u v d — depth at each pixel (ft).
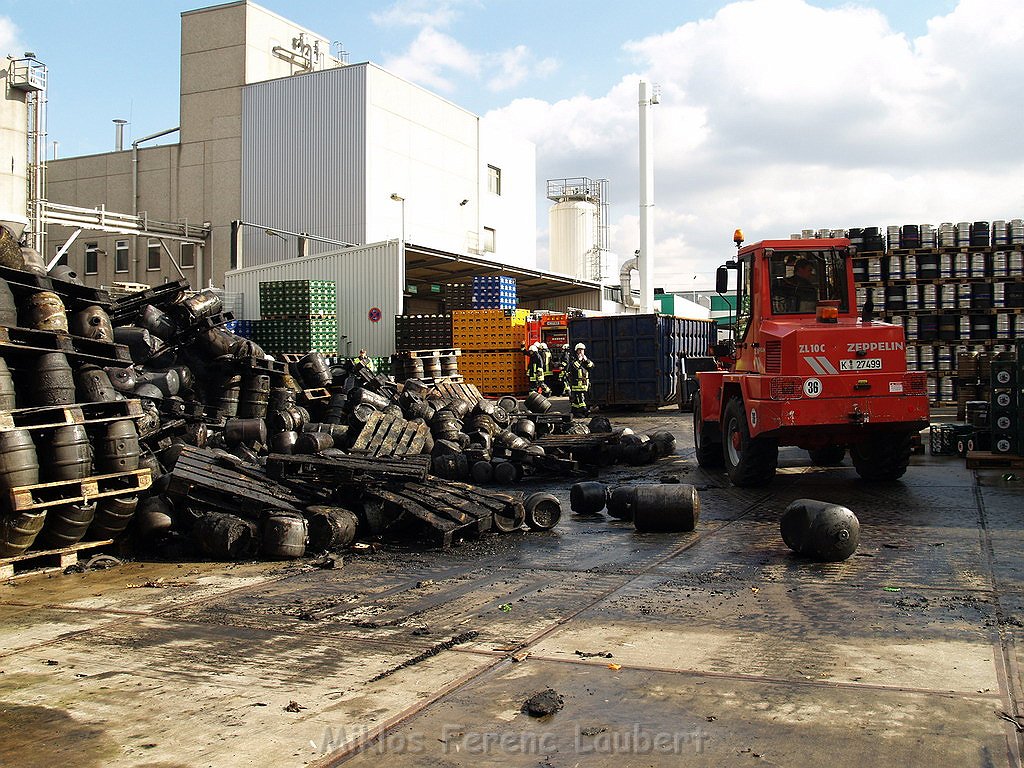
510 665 15.44
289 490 27.94
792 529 23.59
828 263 35.91
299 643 16.99
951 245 66.95
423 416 45.62
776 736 12.26
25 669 15.67
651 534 27.50
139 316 39.96
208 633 17.75
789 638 16.63
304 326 91.40
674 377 84.33
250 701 13.97
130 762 11.87
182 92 132.16
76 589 21.71
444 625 18.06
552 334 89.97
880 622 17.52
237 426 38.27
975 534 25.80
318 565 24.11
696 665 15.21
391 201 128.57
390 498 27.40
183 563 24.66
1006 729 12.32
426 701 13.82
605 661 15.53
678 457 48.80
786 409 32.55
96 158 136.87
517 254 172.65
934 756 11.54
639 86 137.69
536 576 22.26
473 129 153.89
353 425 41.09
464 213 151.12
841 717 12.85
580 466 43.62
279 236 126.11
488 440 43.11
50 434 23.50
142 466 27.94
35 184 89.66
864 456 36.88
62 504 23.17
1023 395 38.60
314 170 124.88
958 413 58.65
